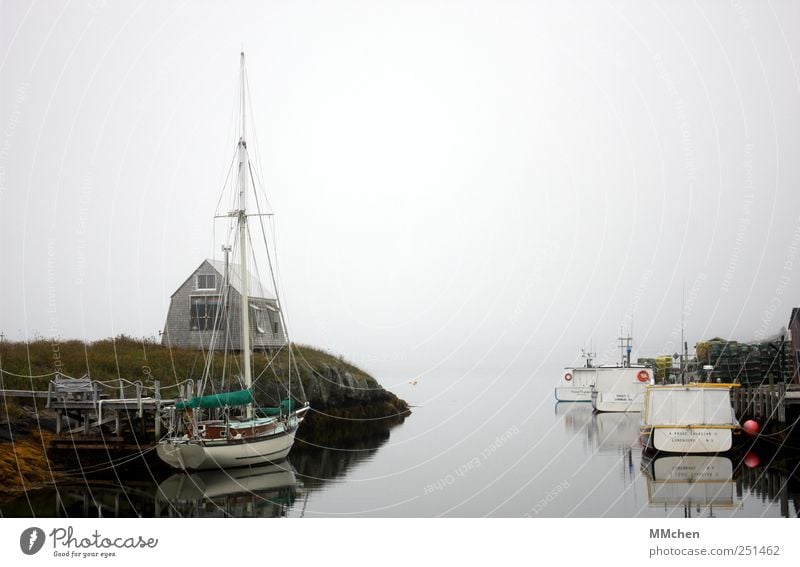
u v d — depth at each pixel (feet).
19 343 136.98
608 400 219.61
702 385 123.24
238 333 169.27
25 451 102.89
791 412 139.23
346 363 219.41
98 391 112.06
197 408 114.83
